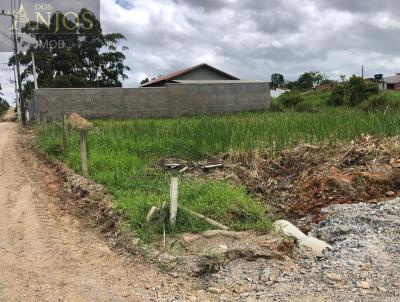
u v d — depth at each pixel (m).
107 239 7.42
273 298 5.11
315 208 8.88
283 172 11.05
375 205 8.36
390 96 27.64
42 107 30.77
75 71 49.91
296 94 37.97
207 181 9.70
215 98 34.81
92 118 31.70
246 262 6.15
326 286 5.32
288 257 6.32
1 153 18.78
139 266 6.21
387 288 5.18
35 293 5.52
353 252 6.21
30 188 11.58
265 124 15.48
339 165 10.59
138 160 11.70
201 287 5.58
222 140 13.33
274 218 8.45
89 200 9.30
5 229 8.15
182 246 6.41
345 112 17.91
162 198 7.93
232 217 7.35
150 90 32.97
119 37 53.03
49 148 16.45
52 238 7.62
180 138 14.49
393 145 11.38
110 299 5.32
